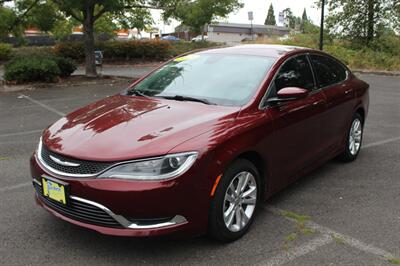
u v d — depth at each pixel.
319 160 5.23
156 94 4.61
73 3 14.44
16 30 16.62
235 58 4.88
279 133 4.28
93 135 3.61
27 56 15.80
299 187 5.23
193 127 3.62
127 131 3.61
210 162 3.47
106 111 4.17
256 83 4.38
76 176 3.37
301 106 4.67
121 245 3.76
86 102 11.42
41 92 13.34
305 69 5.11
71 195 3.39
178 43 34.62
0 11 15.60
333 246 3.80
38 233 3.98
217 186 3.52
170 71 5.03
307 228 4.12
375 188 5.21
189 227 3.42
